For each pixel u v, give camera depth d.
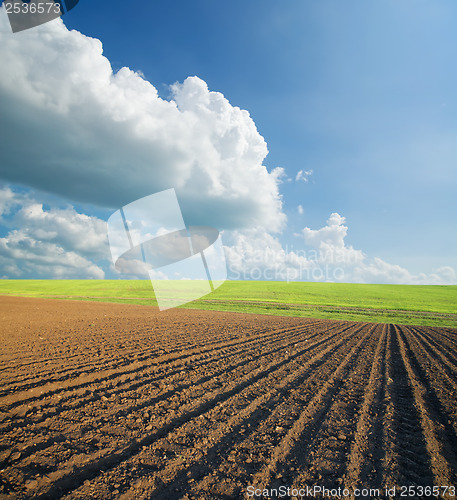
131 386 5.70
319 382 6.40
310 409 4.83
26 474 2.83
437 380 6.88
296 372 7.14
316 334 14.54
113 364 7.14
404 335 15.66
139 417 4.29
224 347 10.12
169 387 5.71
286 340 12.18
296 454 3.41
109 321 16.16
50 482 2.74
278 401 5.14
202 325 16.11
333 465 3.19
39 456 3.16
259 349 9.95
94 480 2.79
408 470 3.14
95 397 5.05
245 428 4.04
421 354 10.35
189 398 5.15
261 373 6.96
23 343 9.42
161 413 4.45
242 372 6.96
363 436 3.91
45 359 7.43
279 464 3.18
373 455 3.43
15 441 3.45
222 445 3.56
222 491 2.69
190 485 2.76
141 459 3.18
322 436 3.88
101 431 3.81
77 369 6.59
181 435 3.77
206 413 4.49
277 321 20.09
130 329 13.50
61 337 10.77
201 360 8.09
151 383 5.91
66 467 2.98
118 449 3.38
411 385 6.41
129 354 8.32
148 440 3.62
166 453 3.33
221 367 7.38
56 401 4.79
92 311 21.27
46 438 3.56
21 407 4.43
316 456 3.37
